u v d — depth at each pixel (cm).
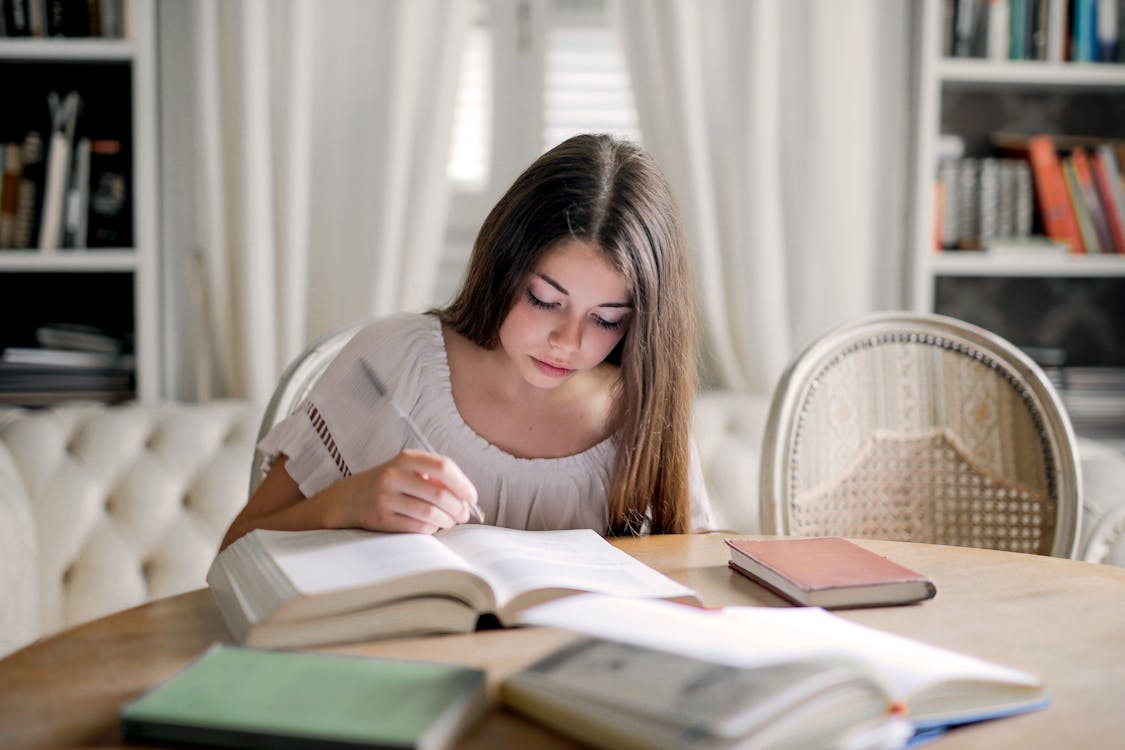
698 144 220
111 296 230
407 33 212
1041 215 230
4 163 204
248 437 205
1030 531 150
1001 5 225
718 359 228
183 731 63
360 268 217
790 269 230
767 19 219
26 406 206
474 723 68
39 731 67
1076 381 228
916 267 223
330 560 87
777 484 146
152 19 206
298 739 61
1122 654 83
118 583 189
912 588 95
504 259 119
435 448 127
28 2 206
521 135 240
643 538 121
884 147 229
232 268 217
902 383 153
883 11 226
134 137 207
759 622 77
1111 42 229
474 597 85
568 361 116
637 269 115
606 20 239
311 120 217
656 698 62
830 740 60
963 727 68
